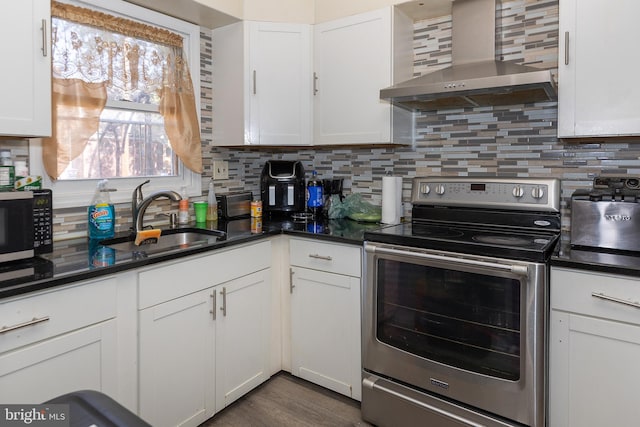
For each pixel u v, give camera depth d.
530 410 1.49
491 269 1.53
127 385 1.51
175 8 2.17
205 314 1.79
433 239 1.69
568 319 1.48
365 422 1.90
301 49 2.44
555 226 1.88
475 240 1.67
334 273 2.03
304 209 2.67
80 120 1.89
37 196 1.58
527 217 1.95
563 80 1.70
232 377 1.96
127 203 2.14
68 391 1.32
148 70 2.19
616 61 1.60
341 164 2.74
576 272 1.45
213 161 2.56
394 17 2.19
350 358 2.00
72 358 1.33
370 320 1.86
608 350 1.42
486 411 1.59
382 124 2.22
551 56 2.02
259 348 2.11
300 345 2.19
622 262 1.41
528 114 2.09
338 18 2.34
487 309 1.58
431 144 2.40
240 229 2.17
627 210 1.53
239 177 2.76
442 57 2.33
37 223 1.59
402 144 2.35
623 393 1.40
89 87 1.92
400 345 1.80
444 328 1.69
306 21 2.43
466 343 1.64
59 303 1.29
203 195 2.51
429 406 1.70
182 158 2.33
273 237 2.17
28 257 1.46
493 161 2.20
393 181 2.31
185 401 1.73
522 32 2.09
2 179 1.53
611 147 1.89
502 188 2.01
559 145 2.01
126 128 2.15
